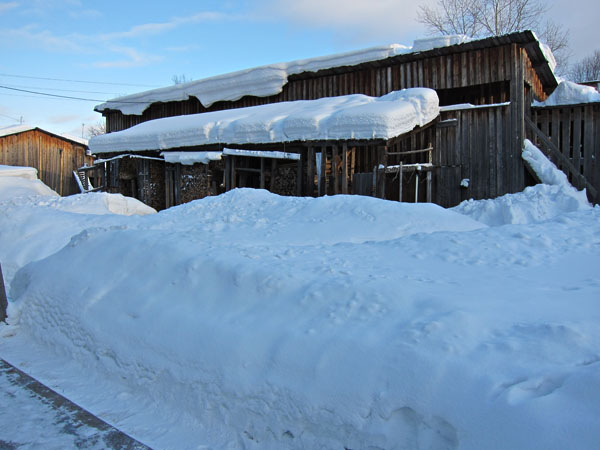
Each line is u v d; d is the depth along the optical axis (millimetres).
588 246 5613
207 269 4355
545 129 14625
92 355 4309
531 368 2592
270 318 3619
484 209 11359
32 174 22406
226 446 3111
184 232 6617
